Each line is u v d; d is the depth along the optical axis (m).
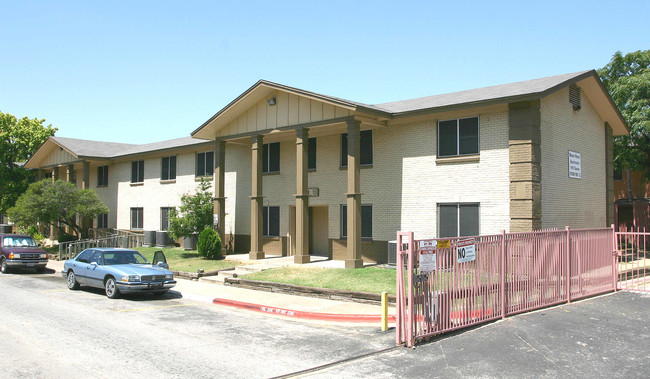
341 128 20.50
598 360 8.23
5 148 41.00
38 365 8.12
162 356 8.70
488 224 16.92
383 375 7.59
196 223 24.83
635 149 25.02
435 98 20.56
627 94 25.22
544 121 16.75
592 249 13.50
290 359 8.51
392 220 19.61
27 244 24.28
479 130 17.31
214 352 8.98
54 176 37.06
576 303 12.36
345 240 21.20
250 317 12.48
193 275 19.31
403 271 9.29
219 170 24.14
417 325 9.38
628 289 14.27
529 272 11.57
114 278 15.23
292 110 20.66
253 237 22.16
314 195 22.33
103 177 36.12
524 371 7.72
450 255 9.87
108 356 8.67
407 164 19.22
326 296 14.67
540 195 16.22
